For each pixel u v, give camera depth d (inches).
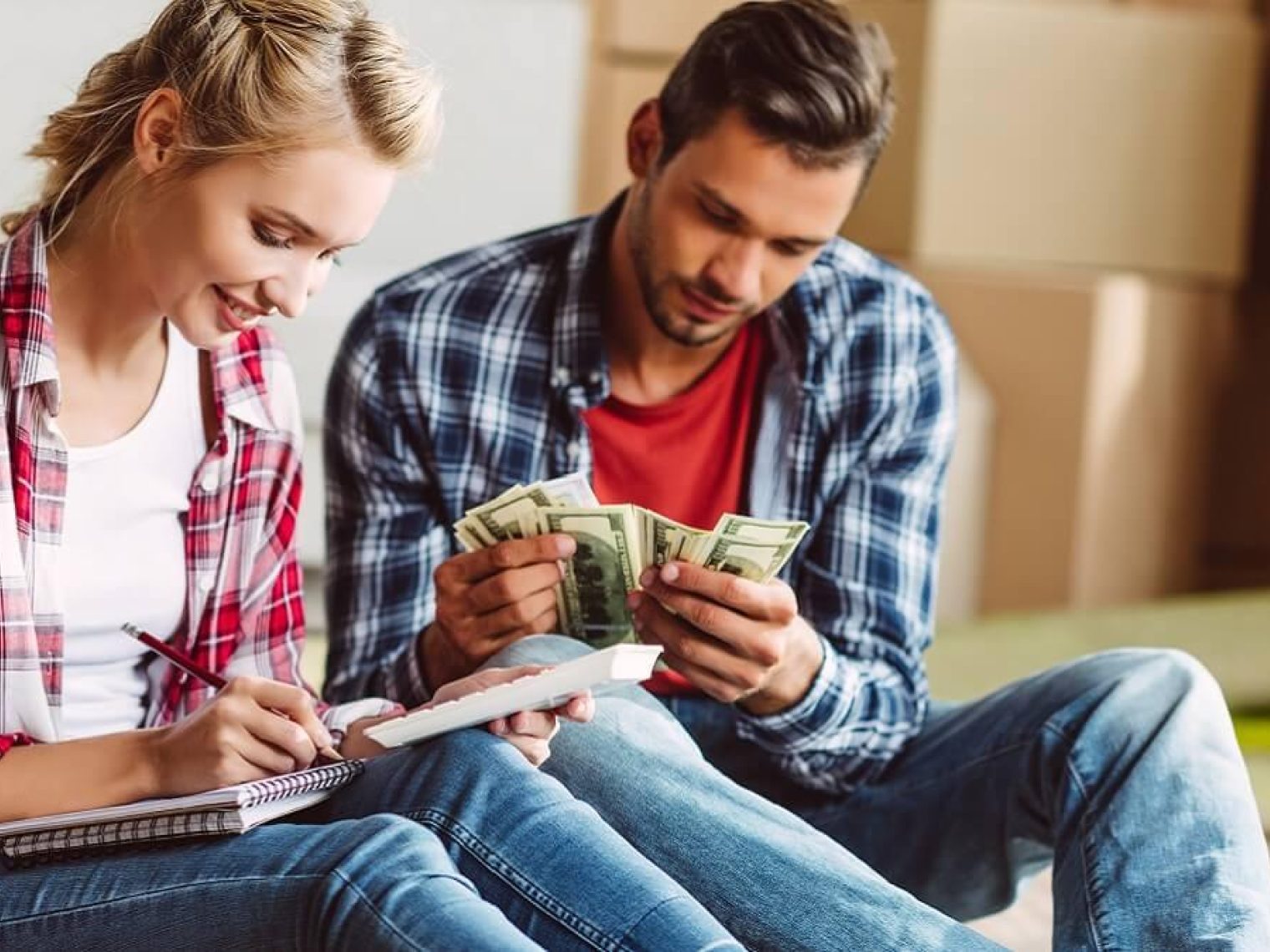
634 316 87.7
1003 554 186.9
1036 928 104.3
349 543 88.6
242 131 63.3
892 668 88.3
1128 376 185.6
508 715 68.3
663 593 75.5
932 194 187.2
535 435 88.1
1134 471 188.4
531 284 89.3
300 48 63.3
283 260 65.6
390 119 64.5
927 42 184.9
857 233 194.2
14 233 69.6
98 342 69.5
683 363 88.4
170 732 65.2
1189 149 191.9
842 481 90.2
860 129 80.8
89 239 68.2
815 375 89.1
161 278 66.1
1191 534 197.6
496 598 76.7
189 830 61.8
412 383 87.3
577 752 71.3
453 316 88.1
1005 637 155.6
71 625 69.9
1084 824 75.9
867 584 89.0
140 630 71.2
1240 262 195.8
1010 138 187.8
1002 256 189.6
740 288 82.5
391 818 60.8
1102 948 71.0
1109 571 187.8
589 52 162.4
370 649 87.4
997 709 83.6
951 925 66.6
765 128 80.1
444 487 87.7
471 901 57.5
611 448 88.7
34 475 67.7
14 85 121.5
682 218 82.5
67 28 122.6
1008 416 186.4
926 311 92.4
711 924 60.0
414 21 139.5
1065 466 183.5
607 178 164.2
